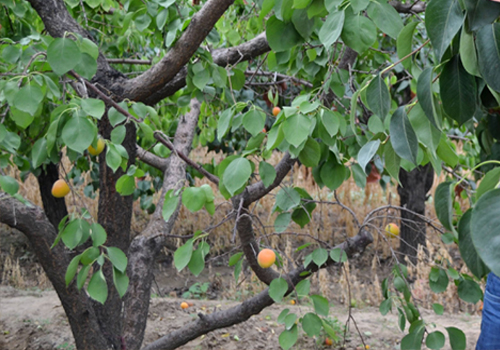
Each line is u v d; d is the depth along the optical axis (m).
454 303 5.48
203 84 1.82
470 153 3.52
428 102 0.80
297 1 1.08
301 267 2.23
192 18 1.77
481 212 0.59
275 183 1.84
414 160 0.89
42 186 4.32
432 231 7.39
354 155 1.93
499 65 0.69
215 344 4.39
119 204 2.20
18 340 4.22
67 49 1.23
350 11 1.03
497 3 0.68
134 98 1.99
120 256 1.48
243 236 2.03
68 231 1.41
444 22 0.72
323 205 7.84
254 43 2.21
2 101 1.43
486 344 1.66
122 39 2.77
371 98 0.96
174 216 2.42
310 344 4.31
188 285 6.57
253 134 1.29
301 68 2.02
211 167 3.02
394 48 3.78
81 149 1.21
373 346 4.26
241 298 5.94
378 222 7.20
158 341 2.35
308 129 1.09
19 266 6.94
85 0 2.29
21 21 2.60
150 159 2.67
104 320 2.19
